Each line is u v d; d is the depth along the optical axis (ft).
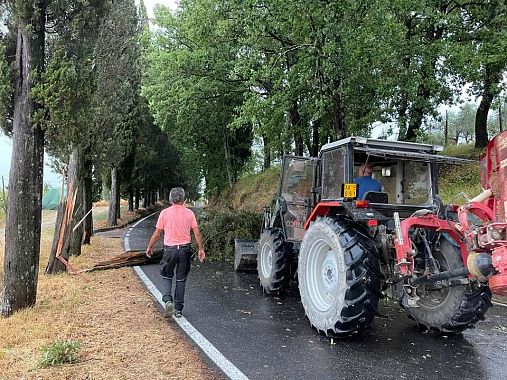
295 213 24.70
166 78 63.93
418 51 36.52
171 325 18.83
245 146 96.84
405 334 18.19
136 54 48.60
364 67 35.12
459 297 17.17
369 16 33.71
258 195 73.00
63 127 19.98
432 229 16.76
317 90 38.47
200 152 100.37
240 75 45.03
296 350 15.94
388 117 40.52
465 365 14.79
